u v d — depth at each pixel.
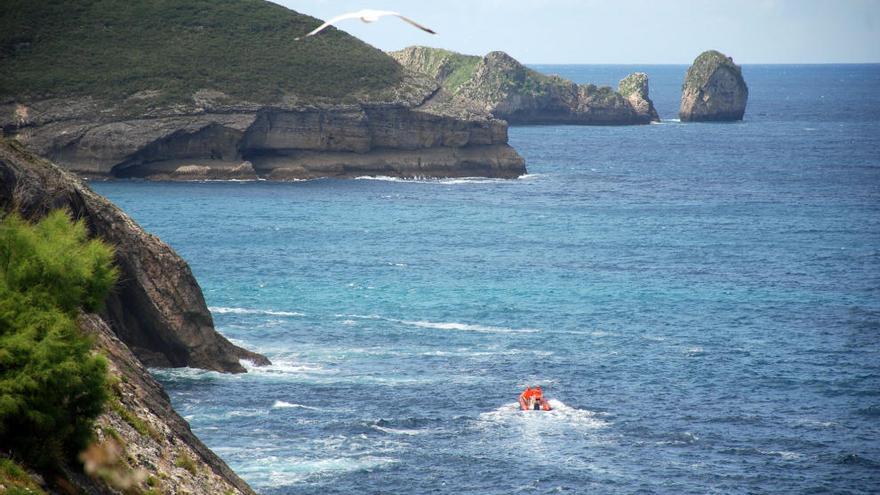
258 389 74.44
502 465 62.16
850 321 100.94
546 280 119.44
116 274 45.19
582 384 78.94
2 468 32.69
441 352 87.19
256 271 120.31
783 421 71.62
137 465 39.06
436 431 67.62
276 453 62.41
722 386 79.44
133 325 77.38
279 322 95.81
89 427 36.69
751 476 61.69
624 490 59.16
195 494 40.34
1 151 64.81
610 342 91.81
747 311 104.81
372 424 68.06
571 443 66.31
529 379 79.75
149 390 48.50
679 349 89.88
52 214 43.06
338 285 113.88
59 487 34.25
